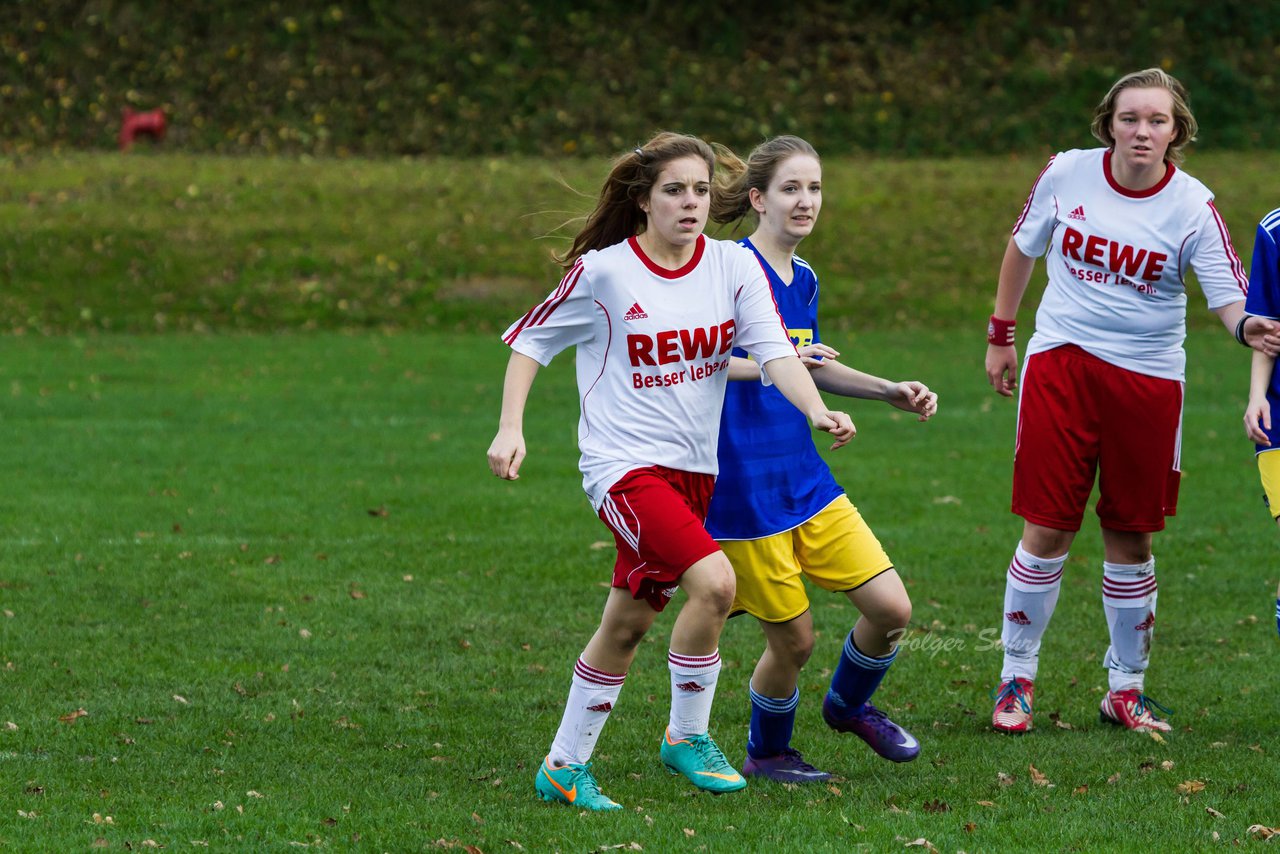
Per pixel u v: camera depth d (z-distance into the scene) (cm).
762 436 1825
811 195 1862
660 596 1702
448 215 8962
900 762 1961
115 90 11594
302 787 1814
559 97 11694
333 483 4144
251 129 11294
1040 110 11769
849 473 4331
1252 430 2012
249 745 2009
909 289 8125
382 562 3234
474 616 2797
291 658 2492
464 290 8075
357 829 1641
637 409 1700
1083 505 2136
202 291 7906
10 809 1708
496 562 3244
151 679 2341
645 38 12306
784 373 1689
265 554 3291
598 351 1719
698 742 1786
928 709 2252
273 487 4078
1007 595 2161
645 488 1680
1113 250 2080
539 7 12438
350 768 1911
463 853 1552
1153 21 12575
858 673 1894
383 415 5356
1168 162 2088
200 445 4706
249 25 12088
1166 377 2111
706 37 12425
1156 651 2586
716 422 1739
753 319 1708
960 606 2919
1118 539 2161
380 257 8344
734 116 11625
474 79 11806
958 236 8794
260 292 7931
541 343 1723
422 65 11894
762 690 1884
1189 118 2050
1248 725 2130
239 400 5625
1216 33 12550
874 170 10219
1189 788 1797
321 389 5925
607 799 1748
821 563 1847
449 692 2306
